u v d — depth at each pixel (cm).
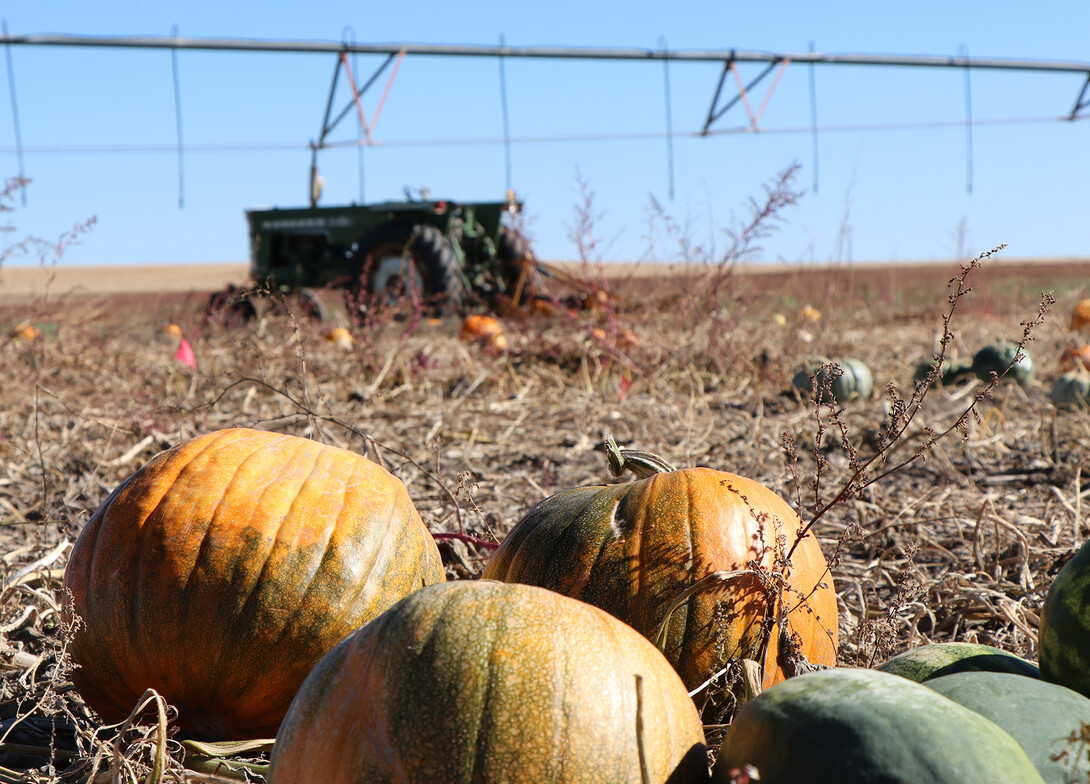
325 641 230
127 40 1480
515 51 1672
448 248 1470
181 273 7094
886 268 4841
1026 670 202
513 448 662
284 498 238
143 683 233
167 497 237
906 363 1111
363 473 255
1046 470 579
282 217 1728
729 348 978
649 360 966
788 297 1400
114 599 229
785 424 690
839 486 527
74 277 6203
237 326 1249
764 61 1772
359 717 157
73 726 263
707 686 220
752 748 159
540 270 1329
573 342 1008
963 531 442
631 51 1722
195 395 840
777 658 226
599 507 240
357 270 1495
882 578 382
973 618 340
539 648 159
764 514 226
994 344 895
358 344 1002
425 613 165
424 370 948
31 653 302
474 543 343
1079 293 1761
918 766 143
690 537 228
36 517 473
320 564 231
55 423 728
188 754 224
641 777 156
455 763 150
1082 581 195
